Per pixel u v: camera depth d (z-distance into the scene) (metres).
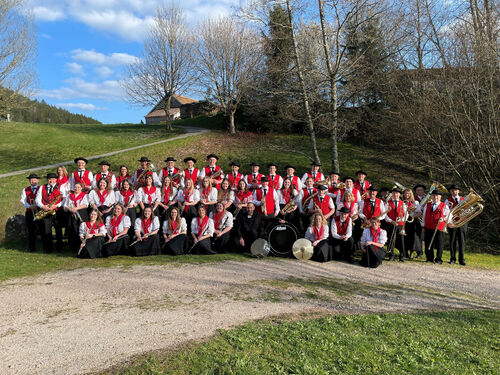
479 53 13.81
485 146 14.08
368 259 8.76
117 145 31.36
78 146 30.83
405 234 9.68
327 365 3.76
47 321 4.83
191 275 7.31
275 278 7.29
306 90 16.30
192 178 11.40
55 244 10.99
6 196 18.25
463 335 4.85
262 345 4.10
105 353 3.88
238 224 9.97
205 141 30.64
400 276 8.08
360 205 9.78
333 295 6.40
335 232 9.24
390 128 20.75
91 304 5.54
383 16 15.48
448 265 9.53
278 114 27.31
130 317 4.98
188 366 3.59
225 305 5.57
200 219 9.57
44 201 9.91
